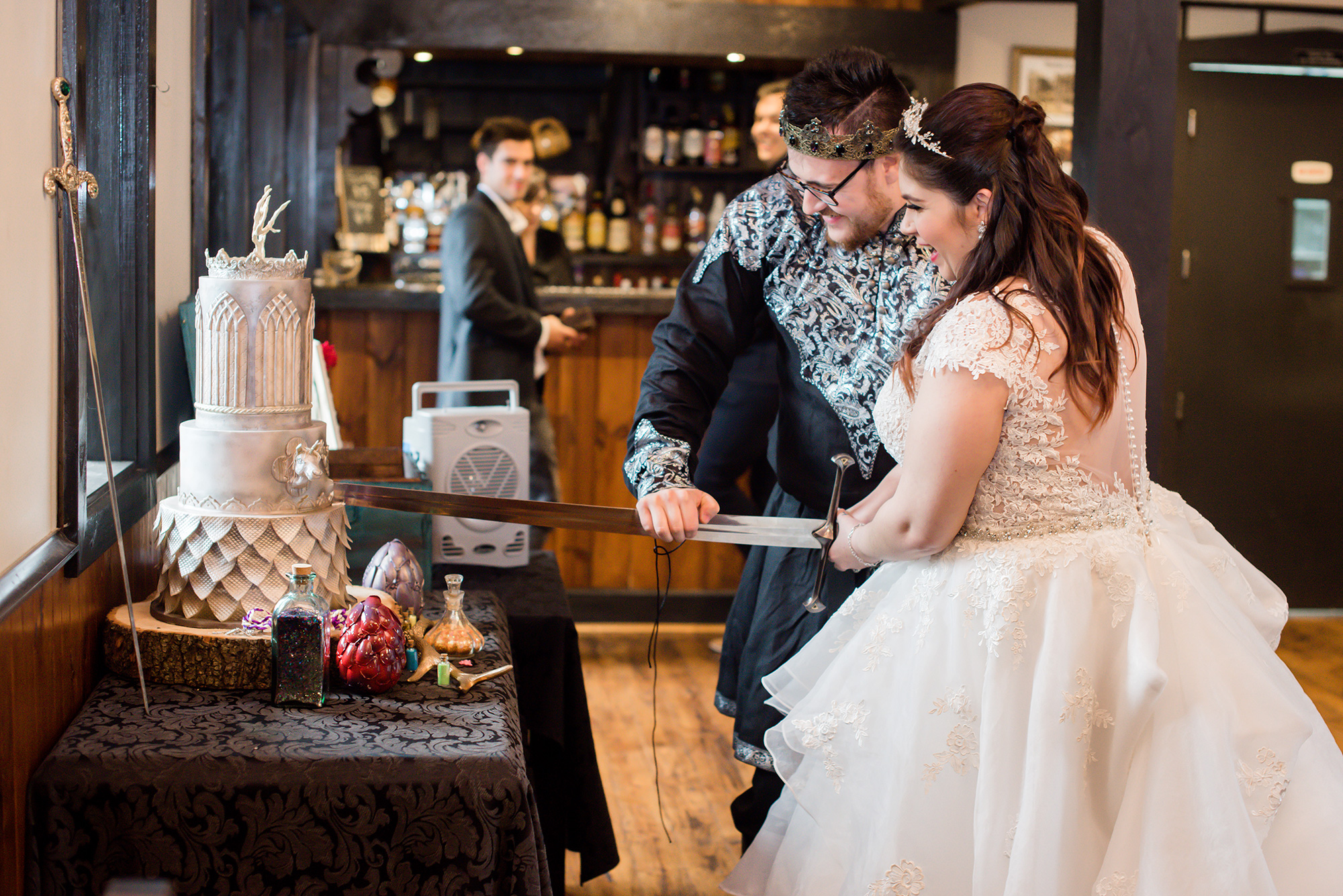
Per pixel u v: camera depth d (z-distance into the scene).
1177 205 4.88
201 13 2.65
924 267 1.83
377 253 5.43
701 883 2.59
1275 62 4.86
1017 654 1.48
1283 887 1.47
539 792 2.23
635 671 4.11
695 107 5.95
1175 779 1.43
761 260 1.94
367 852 1.40
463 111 6.00
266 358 1.64
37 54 1.42
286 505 1.67
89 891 1.37
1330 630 4.80
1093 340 1.49
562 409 4.54
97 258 2.07
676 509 1.73
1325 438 5.03
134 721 1.49
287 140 4.74
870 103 1.77
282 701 1.55
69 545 1.51
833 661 1.69
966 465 1.47
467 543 2.55
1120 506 1.57
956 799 1.51
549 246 5.30
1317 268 4.95
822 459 1.97
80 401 1.55
